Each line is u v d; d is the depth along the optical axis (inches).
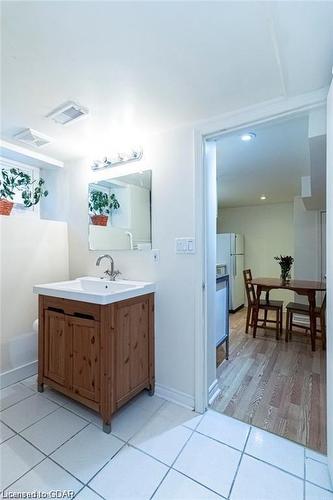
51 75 54.0
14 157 97.8
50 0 37.4
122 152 88.0
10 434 62.7
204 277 74.1
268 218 223.3
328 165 52.3
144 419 68.8
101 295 62.7
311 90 58.6
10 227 89.5
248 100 63.3
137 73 53.5
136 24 41.6
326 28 41.8
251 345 128.0
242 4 38.1
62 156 100.8
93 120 73.1
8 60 49.3
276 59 49.2
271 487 49.6
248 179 146.5
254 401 78.7
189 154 74.9
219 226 244.2
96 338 66.0
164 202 79.6
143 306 76.4
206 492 48.6
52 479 50.8
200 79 55.4
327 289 54.3
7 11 39.4
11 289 89.0
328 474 52.4
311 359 110.8
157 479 51.1
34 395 79.8
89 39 44.6
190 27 42.1
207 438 62.1
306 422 68.8
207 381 75.5
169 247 78.6
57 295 74.0
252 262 229.8
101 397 64.8
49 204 113.2
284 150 105.6
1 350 85.4
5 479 50.7
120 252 90.4
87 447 58.7
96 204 98.1
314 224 169.8
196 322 73.2
